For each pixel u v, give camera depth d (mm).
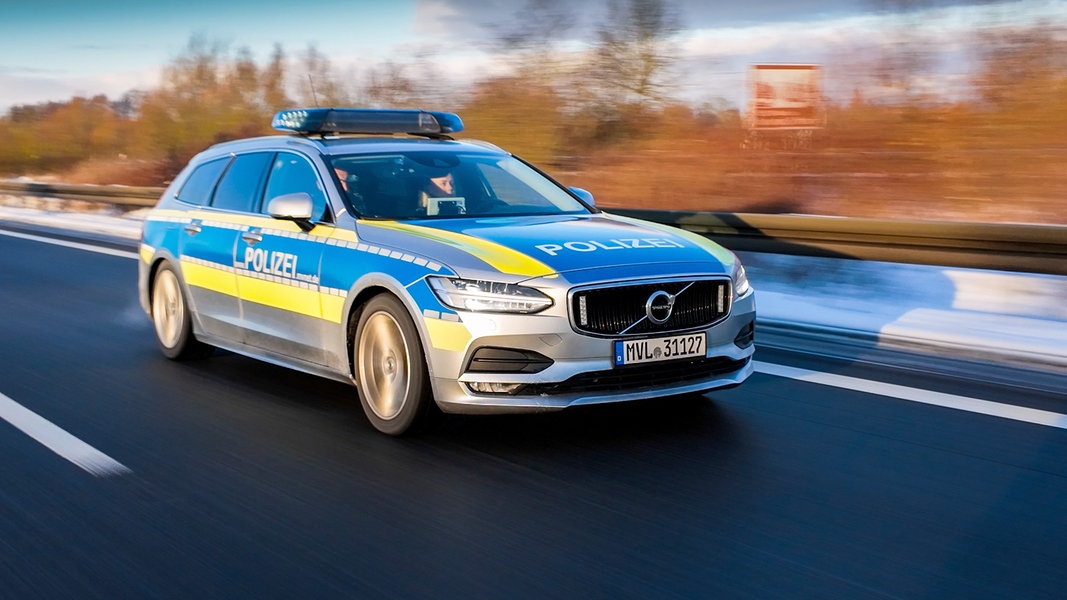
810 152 15711
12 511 4133
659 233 5402
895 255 8305
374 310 5102
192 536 3848
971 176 13906
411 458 4750
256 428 5293
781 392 5785
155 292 7172
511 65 18641
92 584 3445
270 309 5898
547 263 4754
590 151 17219
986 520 3910
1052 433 4980
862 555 3594
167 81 24078
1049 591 3309
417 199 5676
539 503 4148
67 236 15492
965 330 7043
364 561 3602
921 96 16000
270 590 3375
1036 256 7633
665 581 3404
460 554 3652
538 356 4648
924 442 4871
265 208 6145
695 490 4266
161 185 22500
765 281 9414
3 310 9094
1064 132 14508
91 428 5336
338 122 6363
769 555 3600
